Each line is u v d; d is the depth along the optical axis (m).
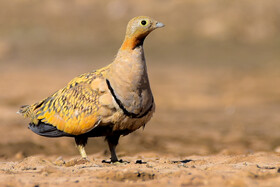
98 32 64.88
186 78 42.06
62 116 10.55
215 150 15.48
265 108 28.81
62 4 70.62
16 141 16.52
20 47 58.22
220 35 62.78
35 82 39.09
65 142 16.50
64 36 63.09
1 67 48.81
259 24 65.38
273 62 50.41
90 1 71.62
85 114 10.27
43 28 64.88
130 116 10.20
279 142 17.08
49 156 14.57
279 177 8.57
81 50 57.84
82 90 10.41
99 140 17.25
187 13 67.88
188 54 56.12
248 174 8.77
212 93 34.94
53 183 8.50
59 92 10.92
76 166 10.51
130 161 12.00
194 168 9.80
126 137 17.59
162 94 34.25
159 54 56.34
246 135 19.03
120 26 66.69
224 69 47.31
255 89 36.28
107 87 10.16
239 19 65.94
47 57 54.38
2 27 64.81
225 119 24.52
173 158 13.57
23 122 22.08
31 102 30.11
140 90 10.15
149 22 10.12
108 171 9.01
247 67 48.22
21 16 67.94
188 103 31.23
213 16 66.56
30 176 9.26
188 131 20.19
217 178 8.45
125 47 10.24
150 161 12.08
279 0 69.94
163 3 70.81
